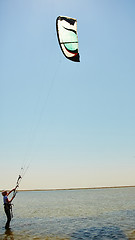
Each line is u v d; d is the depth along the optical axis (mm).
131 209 32000
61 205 42875
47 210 33688
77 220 22922
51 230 17938
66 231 17516
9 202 19422
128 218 23484
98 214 27344
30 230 18000
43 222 22000
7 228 18906
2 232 17281
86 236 15703
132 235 15617
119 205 38969
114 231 17203
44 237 15484
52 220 23203
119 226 19172
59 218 24562
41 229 18406
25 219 24188
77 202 50094
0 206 45781
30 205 45219
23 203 52844
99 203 44844
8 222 19234
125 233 16344
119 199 56375
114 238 14914
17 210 34688
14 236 15812
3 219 24609
